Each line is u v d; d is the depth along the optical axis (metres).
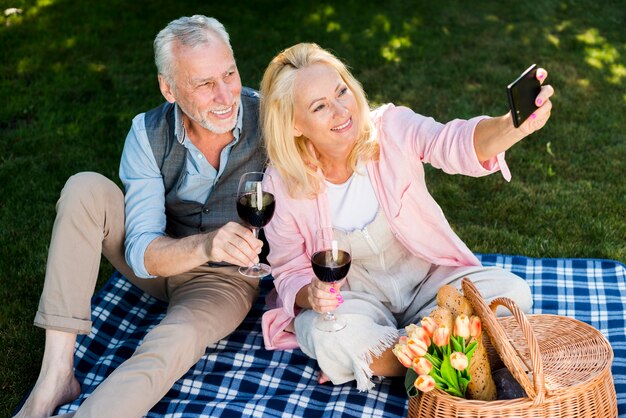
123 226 3.24
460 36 7.13
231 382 3.24
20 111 5.93
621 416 2.88
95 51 6.89
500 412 2.50
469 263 3.26
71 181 3.12
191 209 3.38
